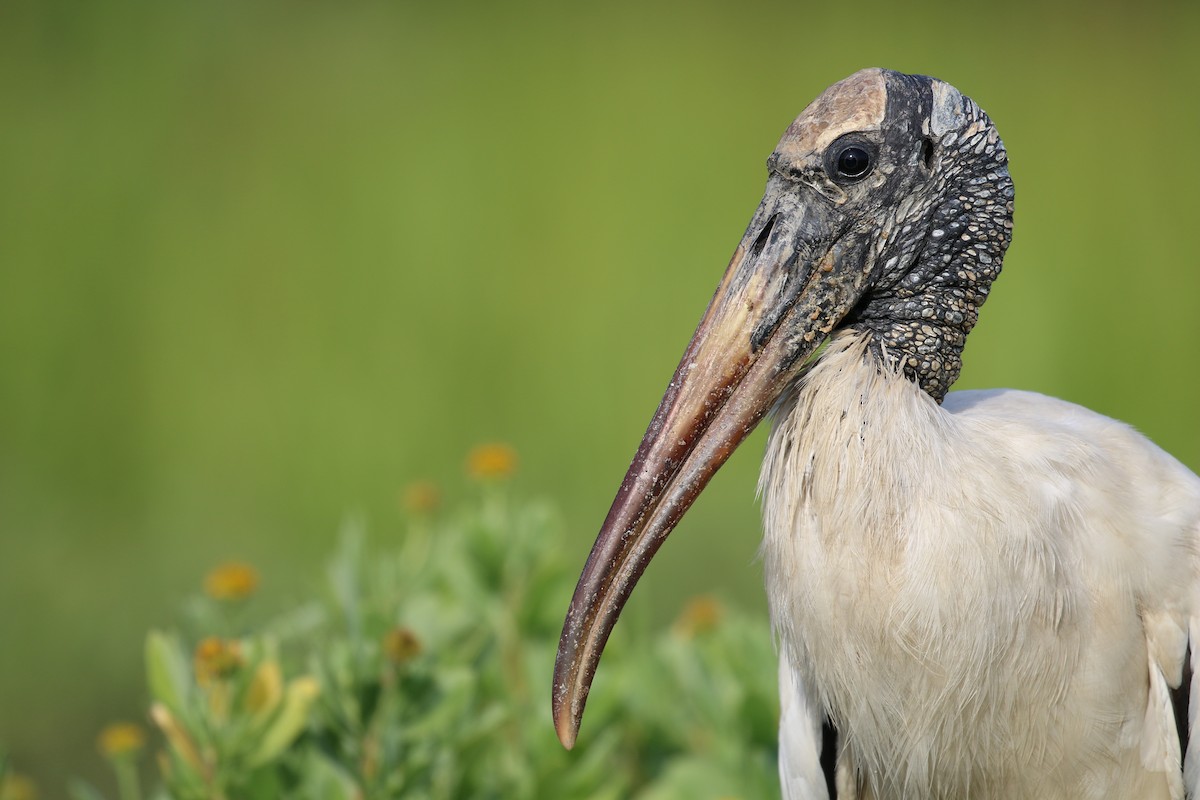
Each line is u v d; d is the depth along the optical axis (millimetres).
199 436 14898
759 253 4676
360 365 15789
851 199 4645
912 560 4406
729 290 4691
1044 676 4527
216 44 22156
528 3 24375
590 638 4621
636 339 16047
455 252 17578
